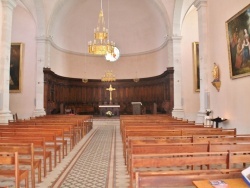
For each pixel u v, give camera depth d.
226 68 10.34
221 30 10.76
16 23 19.23
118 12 23.33
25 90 19.06
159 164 3.74
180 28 18.64
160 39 21.81
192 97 18.42
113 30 24.31
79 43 24.16
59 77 21.72
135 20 23.41
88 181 5.47
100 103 24.98
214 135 6.37
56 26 20.61
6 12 11.67
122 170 6.37
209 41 12.05
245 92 8.93
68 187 5.08
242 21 8.98
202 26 12.22
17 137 5.93
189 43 18.69
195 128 7.58
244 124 9.02
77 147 9.70
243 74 8.95
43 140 5.77
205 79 12.02
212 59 11.73
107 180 5.53
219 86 10.93
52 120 11.37
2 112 11.24
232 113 9.88
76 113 23.55
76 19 22.97
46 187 5.11
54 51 20.95
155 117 13.42
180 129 7.15
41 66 18.52
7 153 4.15
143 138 5.95
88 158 7.79
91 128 16.12
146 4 21.34
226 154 3.84
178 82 18.31
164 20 19.31
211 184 2.52
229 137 5.89
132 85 24.64
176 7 17.89
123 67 25.03
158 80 22.41
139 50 24.23
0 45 11.52
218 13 11.03
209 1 12.02
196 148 4.75
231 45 9.80
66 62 23.20
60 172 6.23
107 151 8.91
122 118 12.61
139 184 2.59
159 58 22.28
